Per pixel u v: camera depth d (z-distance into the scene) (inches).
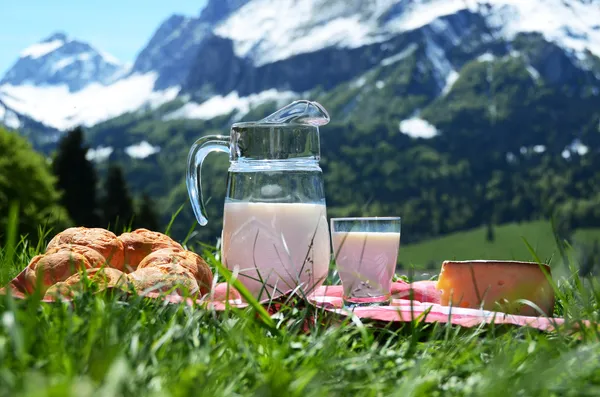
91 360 44.9
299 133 99.8
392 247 92.7
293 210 97.2
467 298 88.7
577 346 60.9
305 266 96.8
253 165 99.1
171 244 92.1
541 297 86.8
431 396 49.2
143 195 2576.3
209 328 63.4
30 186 1761.8
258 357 55.6
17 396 34.0
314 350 56.5
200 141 107.0
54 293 65.1
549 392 48.3
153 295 73.9
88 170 2416.3
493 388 47.1
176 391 41.1
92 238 87.4
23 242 120.6
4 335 48.4
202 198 107.7
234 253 97.8
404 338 66.7
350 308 79.0
